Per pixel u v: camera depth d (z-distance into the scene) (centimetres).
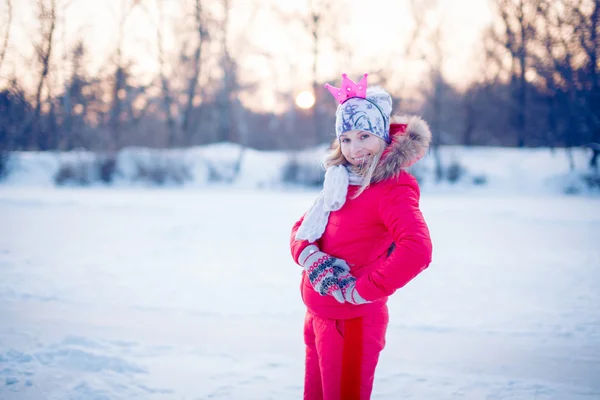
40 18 1655
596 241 782
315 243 203
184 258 673
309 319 205
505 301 470
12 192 1845
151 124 2919
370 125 195
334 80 2812
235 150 2762
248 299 482
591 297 477
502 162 2338
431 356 348
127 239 824
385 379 314
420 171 2316
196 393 295
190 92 2875
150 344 369
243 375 319
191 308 454
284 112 3347
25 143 2134
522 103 2544
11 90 1675
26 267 612
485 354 351
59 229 930
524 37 2047
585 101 1959
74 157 2352
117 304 464
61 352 346
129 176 2359
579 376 316
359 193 189
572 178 2073
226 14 2841
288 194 1889
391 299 480
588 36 1809
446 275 571
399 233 177
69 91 2103
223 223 1011
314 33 2795
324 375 191
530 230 909
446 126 3084
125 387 300
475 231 900
